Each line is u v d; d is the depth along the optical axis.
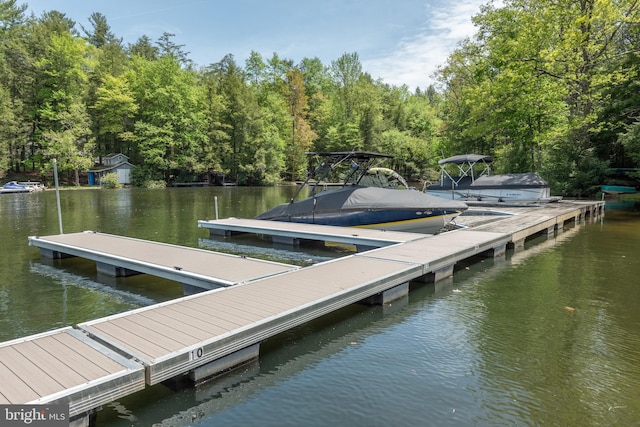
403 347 4.61
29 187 34.41
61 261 9.20
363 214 11.57
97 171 42.06
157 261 7.38
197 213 18.84
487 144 29.16
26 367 3.22
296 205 12.77
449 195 20.22
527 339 4.81
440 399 3.53
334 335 4.97
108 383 3.02
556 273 7.93
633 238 11.96
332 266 6.81
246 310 4.59
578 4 20.09
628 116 21.38
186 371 3.54
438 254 7.69
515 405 3.44
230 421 3.24
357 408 3.40
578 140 23.23
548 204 17.88
